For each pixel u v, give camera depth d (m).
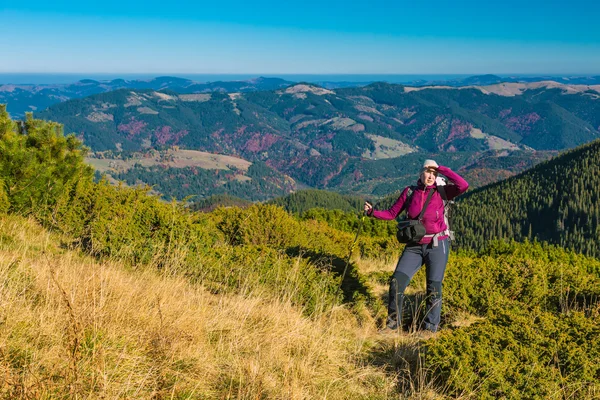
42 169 8.35
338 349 4.44
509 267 6.69
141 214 6.95
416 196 5.40
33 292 3.97
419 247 5.49
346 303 5.86
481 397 3.46
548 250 10.46
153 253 6.29
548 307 5.92
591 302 5.81
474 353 3.87
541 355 3.89
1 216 7.34
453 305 6.12
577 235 141.25
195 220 8.38
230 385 3.19
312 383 3.60
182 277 5.81
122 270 5.64
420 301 6.30
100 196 7.61
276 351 3.99
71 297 3.42
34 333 3.07
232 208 9.86
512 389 3.49
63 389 2.52
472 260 7.65
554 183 174.12
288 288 5.67
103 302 3.71
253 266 6.28
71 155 10.11
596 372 3.68
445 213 5.44
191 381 3.11
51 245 6.57
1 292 3.51
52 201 8.15
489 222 154.00
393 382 3.88
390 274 8.19
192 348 3.65
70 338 2.90
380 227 18.66
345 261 7.18
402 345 4.74
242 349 3.97
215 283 6.06
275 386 3.41
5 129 8.48
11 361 2.69
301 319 5.03
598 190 159.00
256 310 4.92
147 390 2.83
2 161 8.09
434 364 3.87
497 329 4.26
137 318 3.81
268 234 9.19
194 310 4.46
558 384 3.53
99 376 2.67
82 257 6.21
